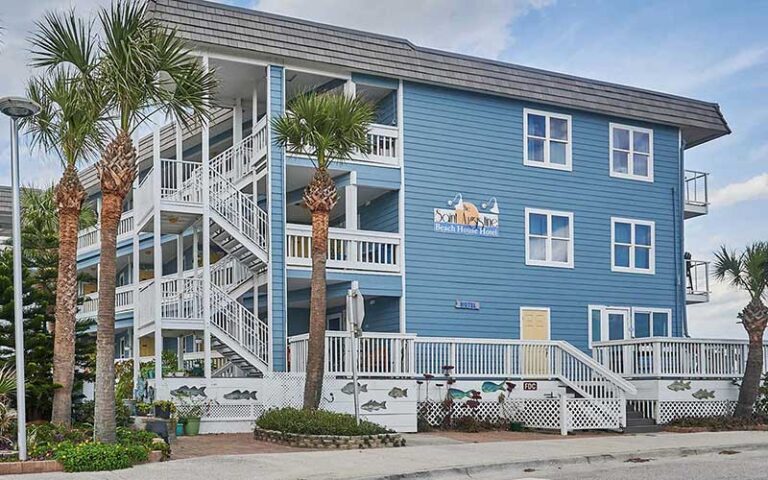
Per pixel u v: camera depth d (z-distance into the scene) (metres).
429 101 24.56
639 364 22.56
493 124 25.41
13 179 12.72
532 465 14.09
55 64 15.12
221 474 12.09
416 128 24.30
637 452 15.54
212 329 20.27
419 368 21.61
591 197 26.72
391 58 23.64
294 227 22.36
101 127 15.66
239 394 19.83
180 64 14.62
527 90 25.52
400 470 12.77
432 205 24.25
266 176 22.27
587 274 26.34
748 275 22.78
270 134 22.16
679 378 22.14
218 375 22.73
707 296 29.28
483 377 21.92
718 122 28.80
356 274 23.00
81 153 16.38
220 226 21.11
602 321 26.39
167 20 20.44
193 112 15.28
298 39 22.36
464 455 14.70
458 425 20.91
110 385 13.69
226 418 19.53
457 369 21.78
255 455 14.23
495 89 25.02
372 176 23.55
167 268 32.03
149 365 24.22
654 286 27.42
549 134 26.34
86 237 32.34
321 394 19.30
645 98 27.62
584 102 26.38
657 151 28.09
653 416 21.89
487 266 24.81
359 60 23.06
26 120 16.06
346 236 22.97
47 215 20.06
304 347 20.56
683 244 28.09
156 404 18.05
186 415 18.89
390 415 20.28
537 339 24.95
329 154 19.08
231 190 21.58
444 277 24.17
